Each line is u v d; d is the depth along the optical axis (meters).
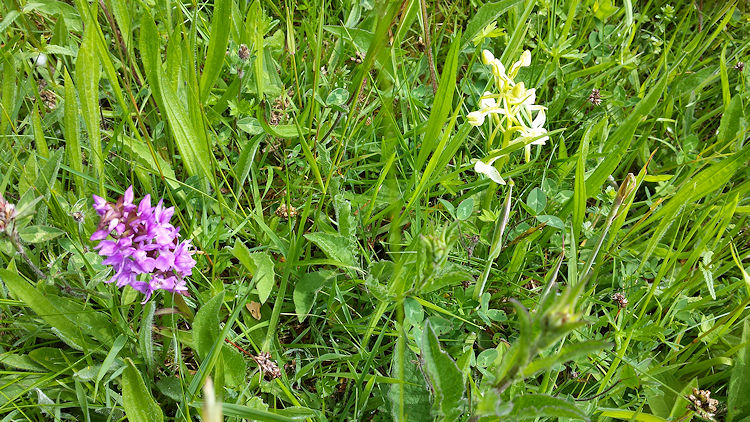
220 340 0.26
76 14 0.43
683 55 0.48
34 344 0.30
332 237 0.32
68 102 0.31
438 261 0.22
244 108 0.39
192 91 0.34
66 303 0.28
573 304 0.15
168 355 0.30
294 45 0.42
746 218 0.41
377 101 0.42
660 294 0.36
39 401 0.27
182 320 0.33
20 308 0.31
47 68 0.38
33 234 0.28
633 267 0.38
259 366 0.29
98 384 0.28
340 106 0.40
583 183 0.35
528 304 0.35
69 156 0.33
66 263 0.33
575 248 0.34
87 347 0.29
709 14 0.55
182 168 0.39
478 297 0.34
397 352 0.28
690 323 0.35
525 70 0.47
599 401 0.31
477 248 0.38
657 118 0.45
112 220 0.23
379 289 0.29
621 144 0.37
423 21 0.42
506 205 0.30
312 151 0.39
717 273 0.38
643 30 0.54
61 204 0.32
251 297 0.34
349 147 0.41
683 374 0.34
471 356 0.30
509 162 0.42
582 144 0.35
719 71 0.48
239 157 0.37
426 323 0.22
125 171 0.37
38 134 0.33
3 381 0.28
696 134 0.48
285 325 0.34
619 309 0.35
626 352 0.34
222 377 0.27
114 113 0.40
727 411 0.32
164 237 0.24
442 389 0.23
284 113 0.41
